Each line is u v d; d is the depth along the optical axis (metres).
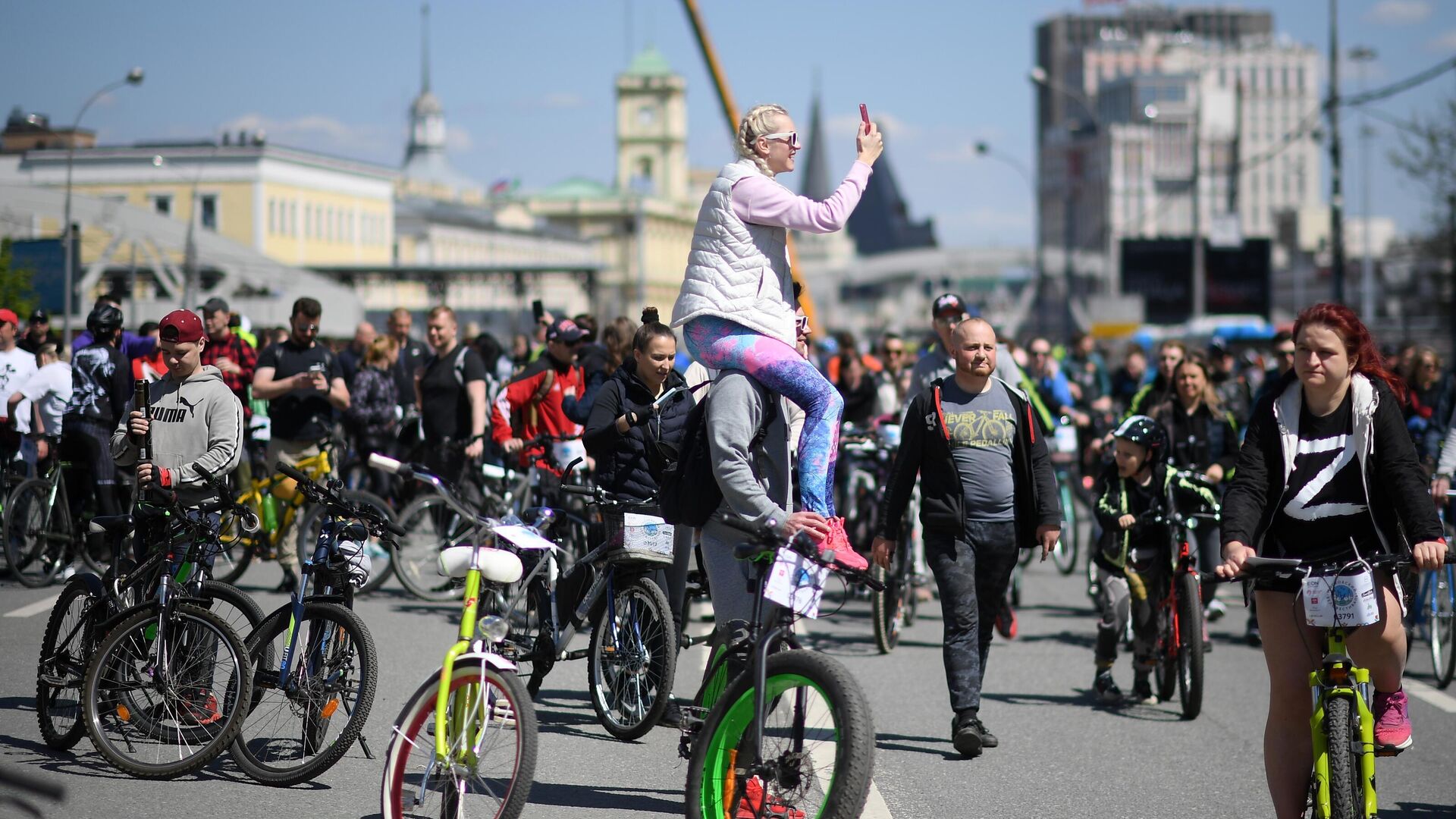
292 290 60.00
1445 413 14.00
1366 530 5.93
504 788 6.12
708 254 6.39
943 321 11.57
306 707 7.36
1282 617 6.02
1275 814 7.18
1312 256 166.25
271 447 13.52
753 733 5.75
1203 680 10.59
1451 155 55.72
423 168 171.88
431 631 11.92
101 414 13.85
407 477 7.63
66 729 7.89
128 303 51.91
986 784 7.70
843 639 12.52
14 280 37.53
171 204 79.88
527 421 13.11
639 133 178.38
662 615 8.47
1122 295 68.44
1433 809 7.41
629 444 9.62
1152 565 9.88
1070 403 17.19
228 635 7.41
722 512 6.49
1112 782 7.77
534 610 9.05
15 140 76.38
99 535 13.82
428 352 18.42
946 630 8.42
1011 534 8.46
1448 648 10.87
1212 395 11.98
